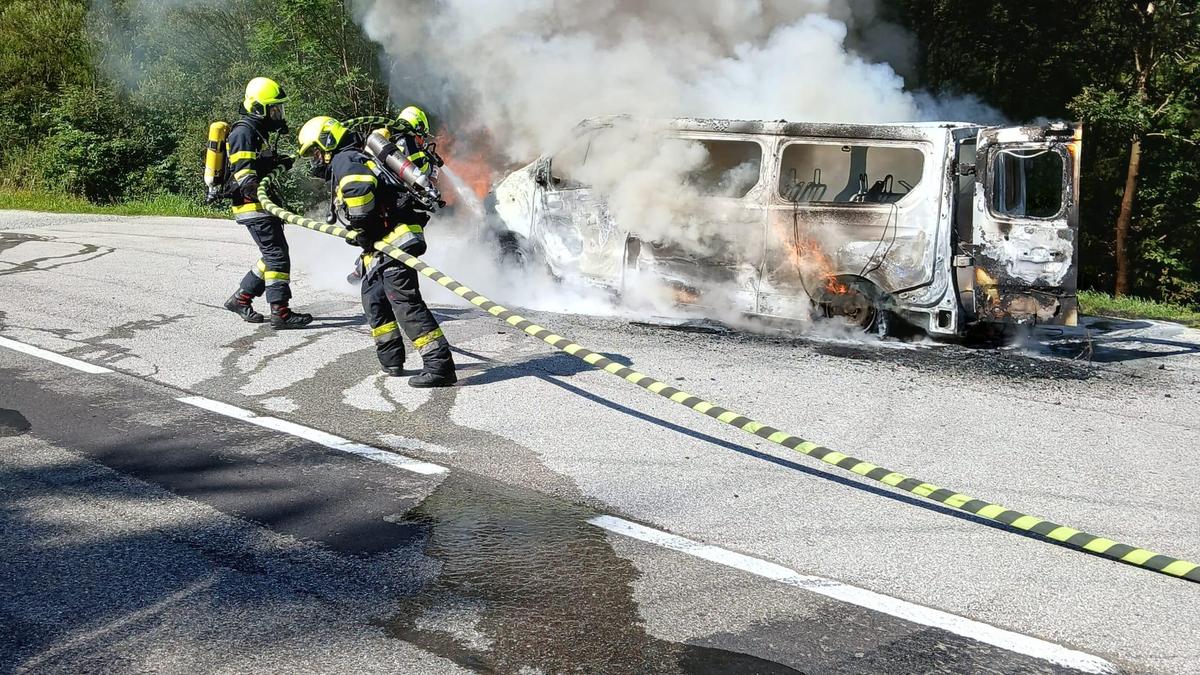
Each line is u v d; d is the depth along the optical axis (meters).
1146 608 3.96
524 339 8.14
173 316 8.73
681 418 6.24
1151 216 23.53
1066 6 21.48
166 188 24.22
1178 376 8.00
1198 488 5.40
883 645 3.61
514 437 5.78
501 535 4.45
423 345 6.62
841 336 8.83
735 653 3.52
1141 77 21.89
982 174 8.36
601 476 5.22
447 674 3.35
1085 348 9.00
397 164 6.52
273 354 7.51
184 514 4.60
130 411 6.09
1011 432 6.29
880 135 8.48
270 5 22.12
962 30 21.81
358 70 20.11
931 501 5.05
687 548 4.38
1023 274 8.33
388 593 3.89
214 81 24.52
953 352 8.48
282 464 5.27
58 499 4.74
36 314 8.67
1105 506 5.10
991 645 3.64
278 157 8.27
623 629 3.66
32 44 27.11
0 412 6.00
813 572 4.18
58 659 3.38
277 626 3.63
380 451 5.49
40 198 22.30
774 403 6.69
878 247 8.55
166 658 3.41
